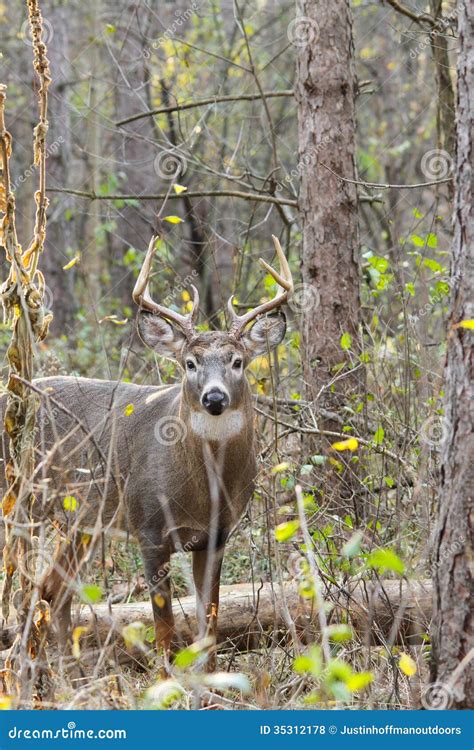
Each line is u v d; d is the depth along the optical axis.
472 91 6.98
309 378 11.74
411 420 11.09
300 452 11.40
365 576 9.33
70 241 21.22
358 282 12.02
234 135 22.39
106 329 18.36
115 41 22.00
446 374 7.17
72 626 8.84
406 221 20.55
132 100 20.73
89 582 8.78
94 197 14.34
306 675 7.80
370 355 11.41
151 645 9.91
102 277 21.47
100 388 10.81
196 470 9.76
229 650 9.91
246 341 10.20
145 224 20.47
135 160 20.53
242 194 13.57
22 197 23.69
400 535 8.75
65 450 10.37
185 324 10.02
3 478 10.23
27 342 7.87
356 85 12.30
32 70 22.83
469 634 6.95
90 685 7.23
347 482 10.91
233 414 9.70
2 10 27.31
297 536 10.28
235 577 11.05
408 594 8.16
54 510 9.30
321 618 6.64
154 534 10.05
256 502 11.70
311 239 11.99
